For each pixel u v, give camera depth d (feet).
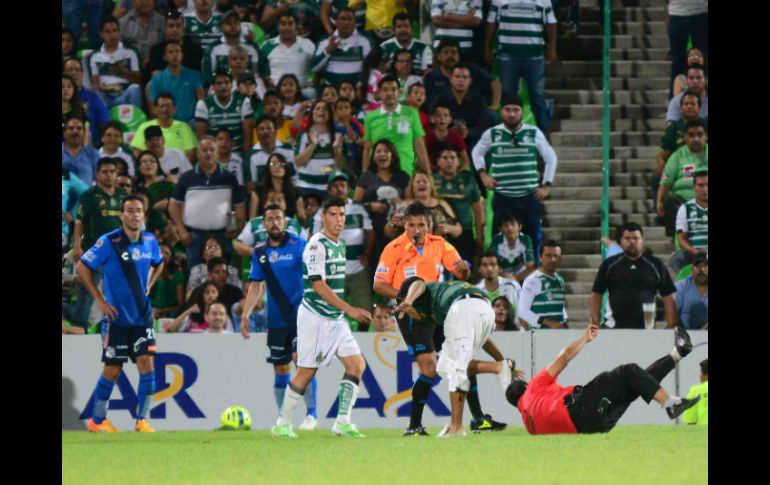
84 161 163.73
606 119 165.89
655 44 188.24
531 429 99.35
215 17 178.19
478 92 168.55
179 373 136.15
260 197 158.10
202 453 90.38
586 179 172.76
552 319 148.25
